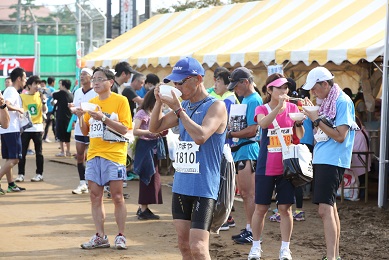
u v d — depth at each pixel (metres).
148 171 9.23
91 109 7.33
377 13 12.34
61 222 9.15
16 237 8.20
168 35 17.34
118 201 7.62
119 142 7.51
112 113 7.49
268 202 7.01
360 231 8.76
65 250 7.57
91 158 7.57
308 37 12.29
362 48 10.46
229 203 5.43
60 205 10.47
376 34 11.14
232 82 7.82
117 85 10.97
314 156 6.63
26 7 29.73
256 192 7.06
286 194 6.90
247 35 14.23
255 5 16.55
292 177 6.75
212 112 5.19
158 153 9.32
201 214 5.16
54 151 18.66
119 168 7.51
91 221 9.25
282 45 12.30
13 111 11.38
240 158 7.79
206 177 5.20
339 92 6.56
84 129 7.73
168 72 16.47
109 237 8.23
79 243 7.93
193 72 5.19
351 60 10.62
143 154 9.23
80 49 26.91
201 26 17.11
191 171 5.22
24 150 12.91
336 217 6.64
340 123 6.44
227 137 7.77
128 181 13.10
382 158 10.24
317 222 9.34
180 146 5.30
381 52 10.24
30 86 12.91
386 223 9.23
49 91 21.50
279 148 6.90
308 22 13.45
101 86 7.52
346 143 6.54
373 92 12.88
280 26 14.04
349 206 10.48
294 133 6.95
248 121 7.68
